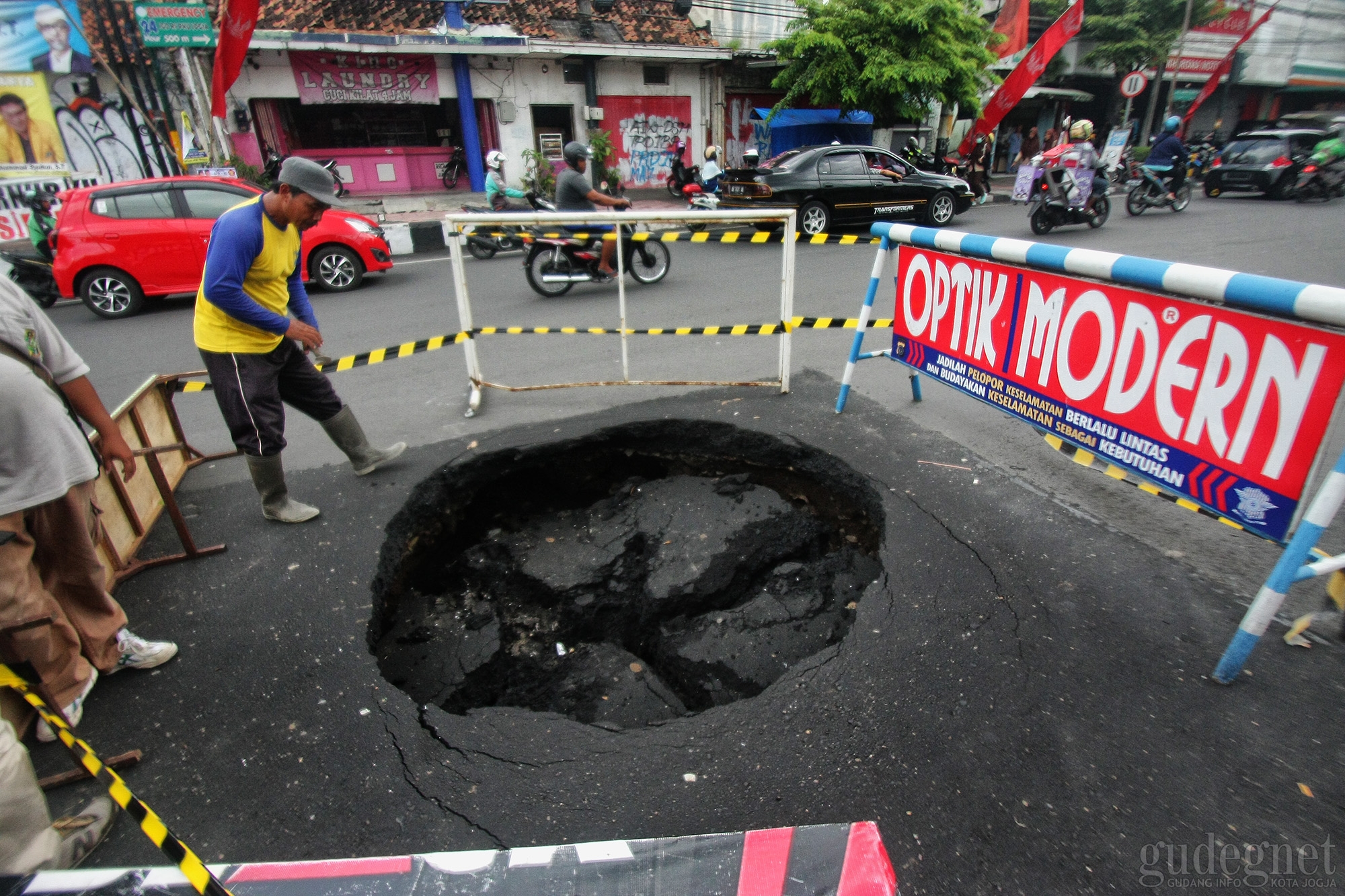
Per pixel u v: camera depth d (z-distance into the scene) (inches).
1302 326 77.8
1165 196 492.1
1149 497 129.3
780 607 121.0
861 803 74.1
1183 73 965.8
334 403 141.5
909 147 603.8
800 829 52.5
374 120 615.5
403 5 592.1
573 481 172.9
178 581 116.9
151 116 480.4
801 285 312.7
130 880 48.5
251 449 125.1
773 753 80.4
